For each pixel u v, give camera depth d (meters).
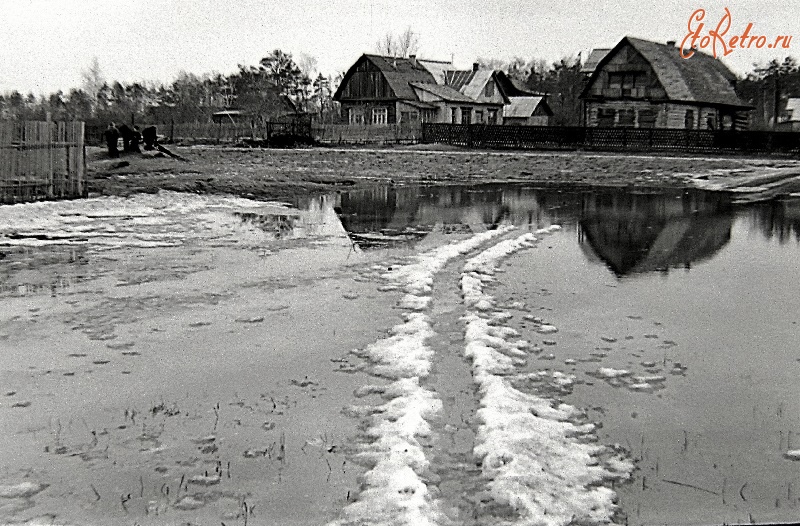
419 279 10.08
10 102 100.56
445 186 28.64
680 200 22.91
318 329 7.74
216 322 8.04
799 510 4.24
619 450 4.98
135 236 13.98
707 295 9.38
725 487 4.50
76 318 8.19
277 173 31.88
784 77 107.56
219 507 4.25
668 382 6.28
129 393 6.00
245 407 5.68
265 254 12.18
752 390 6.10
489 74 70.12
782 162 37.47
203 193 22.72
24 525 4.08
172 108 91.81
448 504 4.25
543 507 4.20
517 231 15.27
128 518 4.14
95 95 102.06
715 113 58.16
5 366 6.62
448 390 5.98
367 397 5.84
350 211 19.00
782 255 12.37
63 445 5.05
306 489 4.43
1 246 12.70
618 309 8.67
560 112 97.69
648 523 4.09
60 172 18.42
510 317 8.25
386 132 57.72
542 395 5.94
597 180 32.47
